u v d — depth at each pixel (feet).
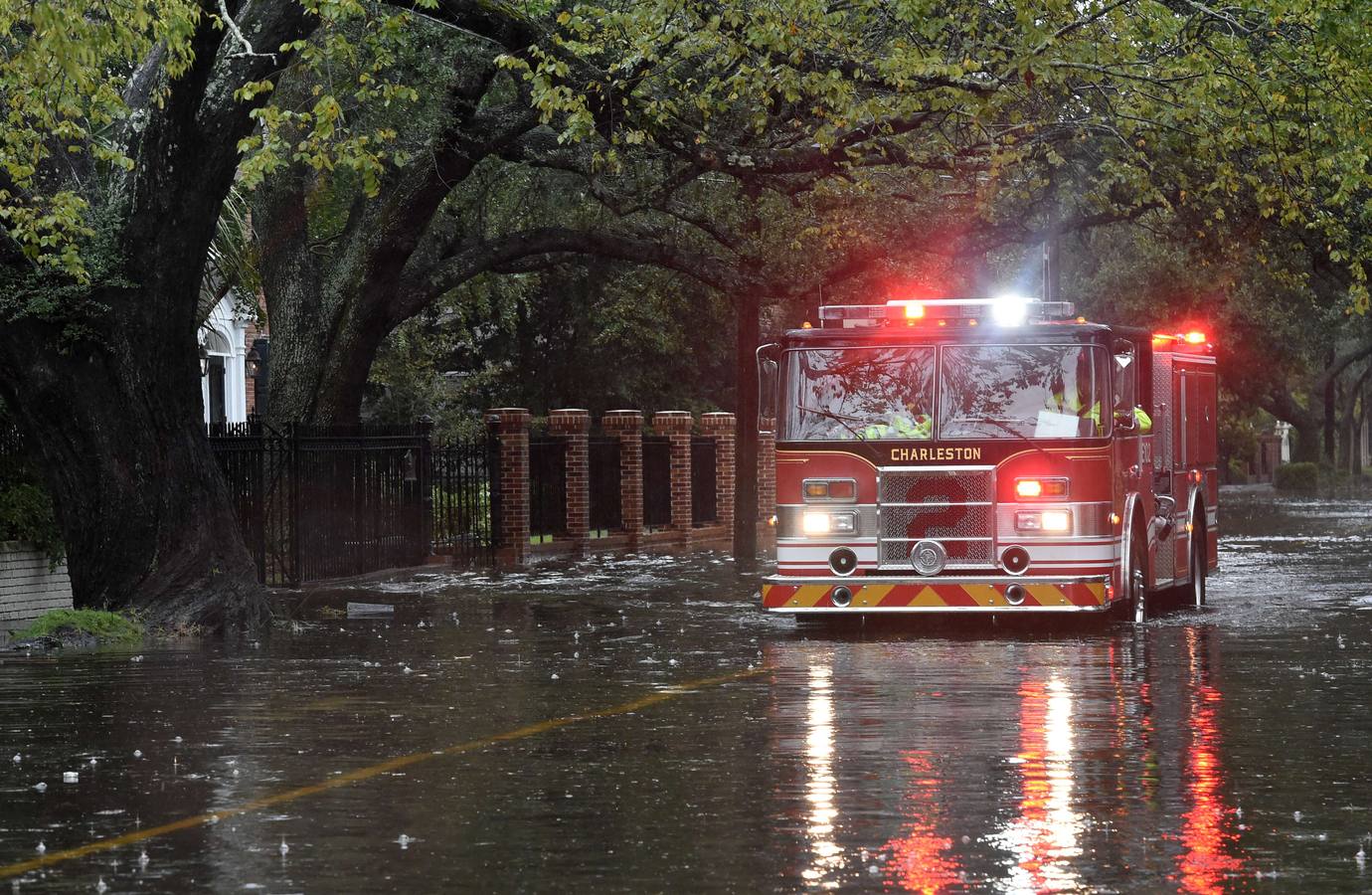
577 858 35.76
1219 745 49.55
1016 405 82.07
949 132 115.24
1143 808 40.55
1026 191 117.39
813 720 54.65
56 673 69.31
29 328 85.71
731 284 130.72
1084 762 46.80
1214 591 107.04
